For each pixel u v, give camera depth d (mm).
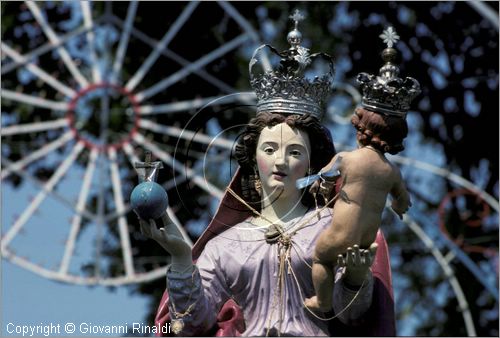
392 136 13406
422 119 29578
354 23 29203
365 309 13789
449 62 29625
